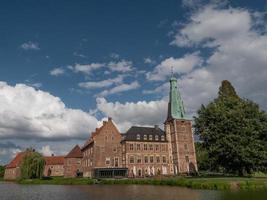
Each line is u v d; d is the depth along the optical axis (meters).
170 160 101.56
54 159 140.62
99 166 94.81
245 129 53.25
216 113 57.09
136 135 99.81
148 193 42.62
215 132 55.62
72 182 76.88
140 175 95.69
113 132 99.75
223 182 44.22
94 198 39.41
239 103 58.88
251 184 42.88
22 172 93.00
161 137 103.44
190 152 100.69
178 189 46.72
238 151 51.97
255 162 53.66
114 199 37.34
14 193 50.81
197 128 60.81
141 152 98.25
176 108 105.19
